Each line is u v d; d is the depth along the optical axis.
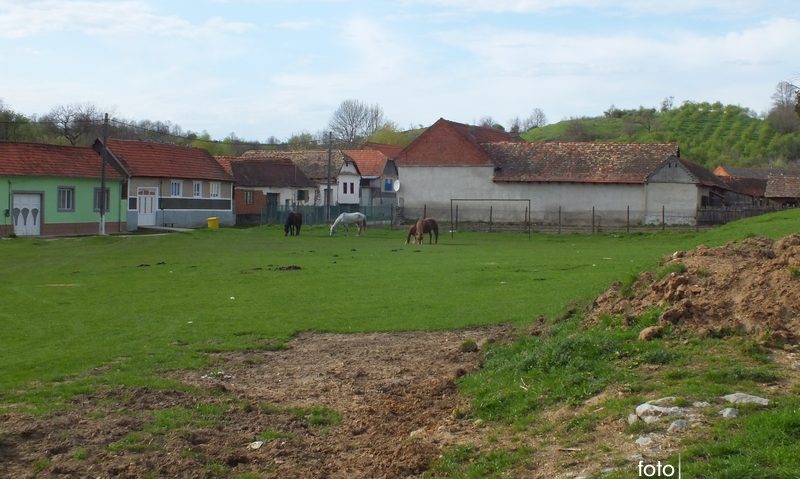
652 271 13.81
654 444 7.83
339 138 144.62
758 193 76.69
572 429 8.80
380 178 93.25
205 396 12.05
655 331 11.09
